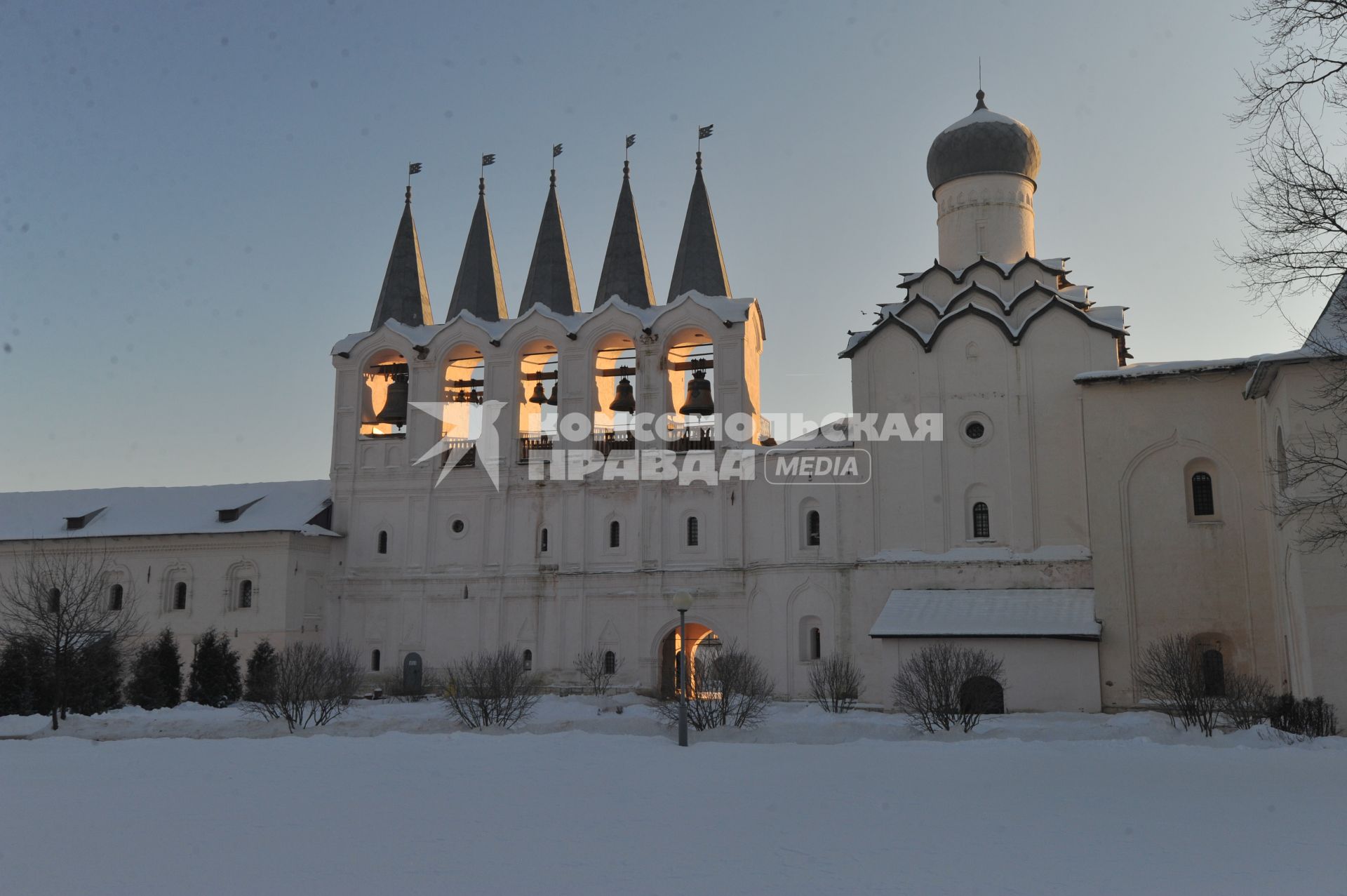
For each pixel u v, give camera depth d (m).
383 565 54.22
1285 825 15.62
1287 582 35.03
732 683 35.47
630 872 12.80
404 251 58.22
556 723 33.84
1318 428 31.67
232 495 57.97
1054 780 20.45
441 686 52.16
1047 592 42.62
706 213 54.19
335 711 37.22
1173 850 13.92
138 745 28.62
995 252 49.72
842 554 45.56
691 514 50.28
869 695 44.22
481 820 16.28
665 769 22.42
